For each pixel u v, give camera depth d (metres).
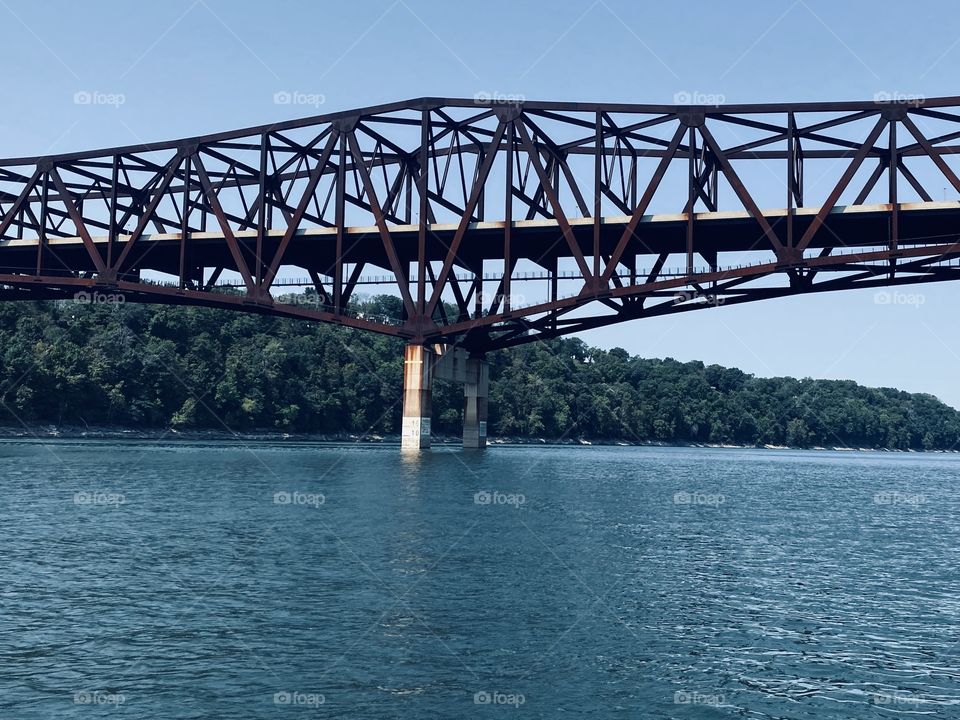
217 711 15.17
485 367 105.88
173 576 25.25
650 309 76.94
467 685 16.61
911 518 48.41
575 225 74.31
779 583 26.50
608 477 75.12
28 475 59.12
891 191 65.75
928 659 18.80
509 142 75.31
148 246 89.31
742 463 130.88
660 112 70.50
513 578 25.78
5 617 20.52
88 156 89.00
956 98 64.38
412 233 80.56
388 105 78.56
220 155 84.62
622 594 24.16
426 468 74.75
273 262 80.38
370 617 20.97
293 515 39.50
